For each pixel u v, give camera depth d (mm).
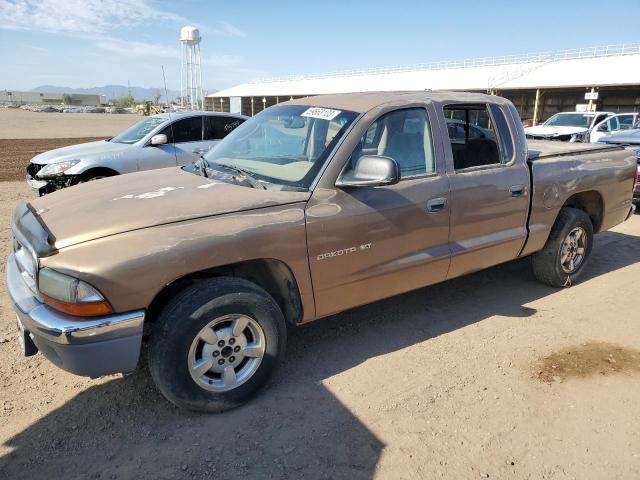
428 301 4781
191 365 2877
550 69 39406
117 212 2924
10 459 2670
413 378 3475
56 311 2641
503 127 4352
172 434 2879
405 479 2578
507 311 4582
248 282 3049
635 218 8414
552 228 4883
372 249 3484
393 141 3654
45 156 8500
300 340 3994
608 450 2807
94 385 3338
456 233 3969
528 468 2668
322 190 3256
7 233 6863
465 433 2928
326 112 3715
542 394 3314
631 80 31734
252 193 3207
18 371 3490
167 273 2713
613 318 4465
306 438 2865
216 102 81000
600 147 5508
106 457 2697
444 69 50656
